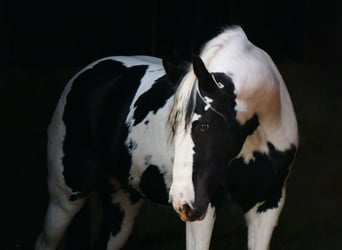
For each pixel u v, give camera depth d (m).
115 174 9.17
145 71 9.09
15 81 12.93
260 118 7.63
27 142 12.53
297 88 13.13
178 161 7.16
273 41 14.19
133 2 13.97
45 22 13.89
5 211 12.06
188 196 7.08
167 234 11.60
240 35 7.87
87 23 13.99
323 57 13.90
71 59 14.02
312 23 14.03
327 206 11.87
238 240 11.45
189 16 13.89
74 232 10.17
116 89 9.16
